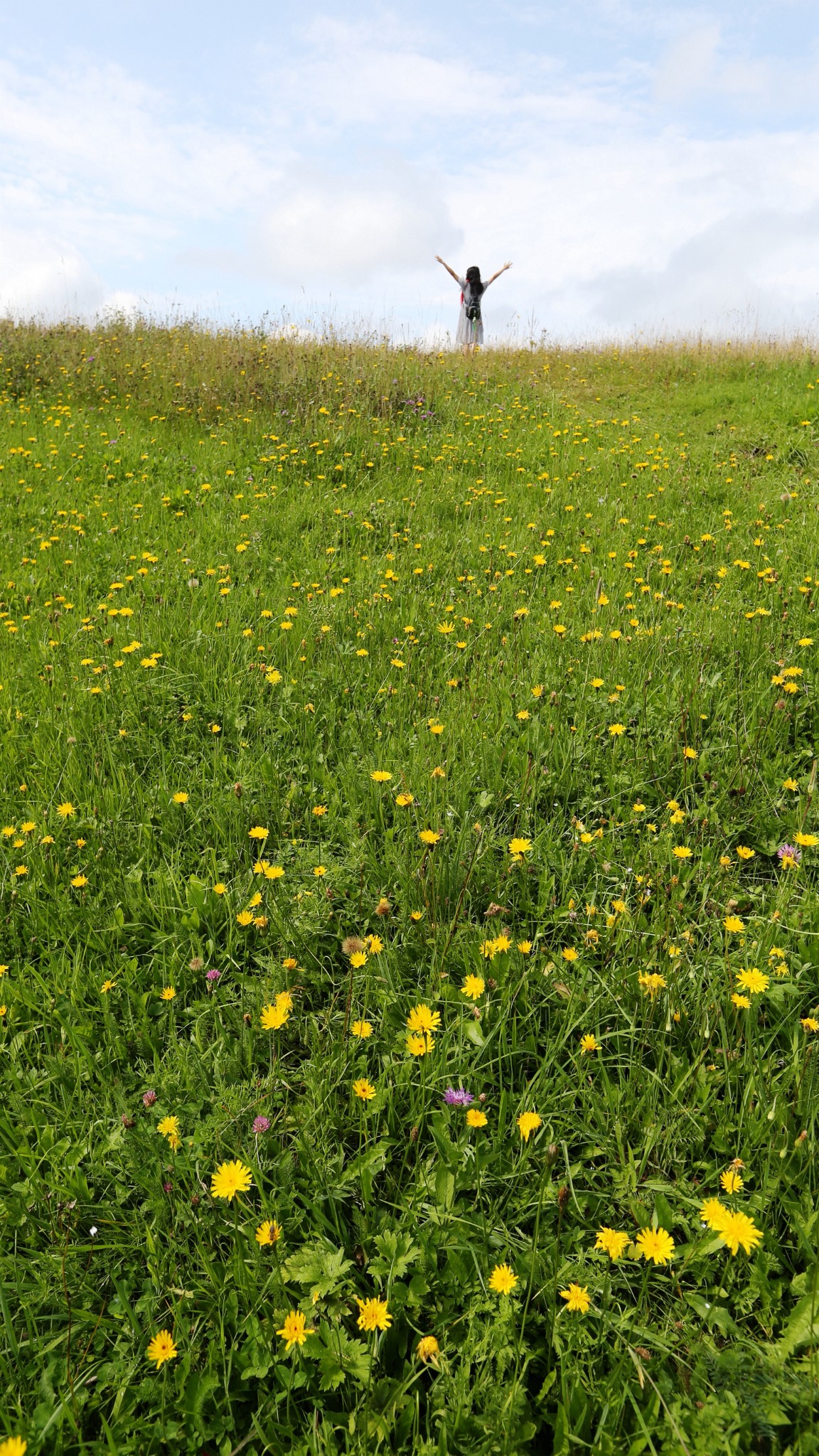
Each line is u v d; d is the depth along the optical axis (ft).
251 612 15.14
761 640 12.67
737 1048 6.41
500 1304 4.82
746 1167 5.57
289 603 15.40
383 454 26.68
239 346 40.78
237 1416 4.81
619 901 7.66
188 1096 6.46
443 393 34.68
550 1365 4.82
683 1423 4.40
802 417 29.60
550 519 20.27
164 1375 4.85
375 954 7.31
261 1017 6.97
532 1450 4.54
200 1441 4.59
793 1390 4.47
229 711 11.76
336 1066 6.53
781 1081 6.18
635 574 16.29
